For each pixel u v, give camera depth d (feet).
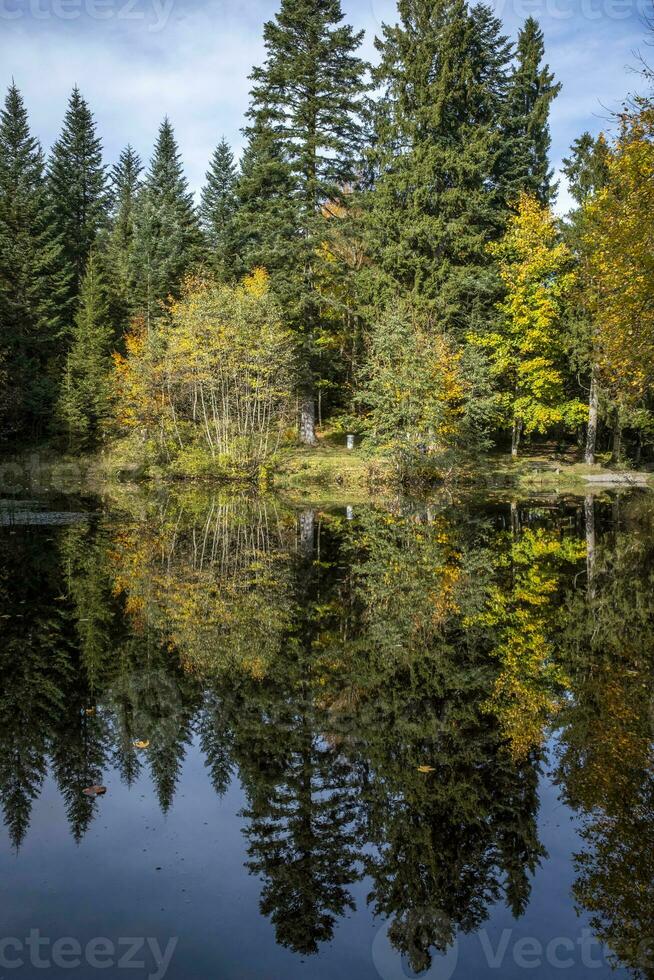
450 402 73.10
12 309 109.09
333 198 90.53
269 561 38.32
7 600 28.71
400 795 12.89
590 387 91.25
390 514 60.59
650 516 56.65
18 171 127.24
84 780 13.58
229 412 87.30
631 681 18.97
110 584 32.07
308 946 8.95
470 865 10.77
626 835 11.59
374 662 20.59
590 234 44.98
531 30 97.40
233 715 16.75
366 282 85.25
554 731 15.62
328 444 98.27
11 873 10.60
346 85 87.71
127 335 114.01
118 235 137.80
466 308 84.17
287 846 11.35
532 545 43.32
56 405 109.60
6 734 15.70
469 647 22.16
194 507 66.49
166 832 11.75
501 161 93.30
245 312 82.58
